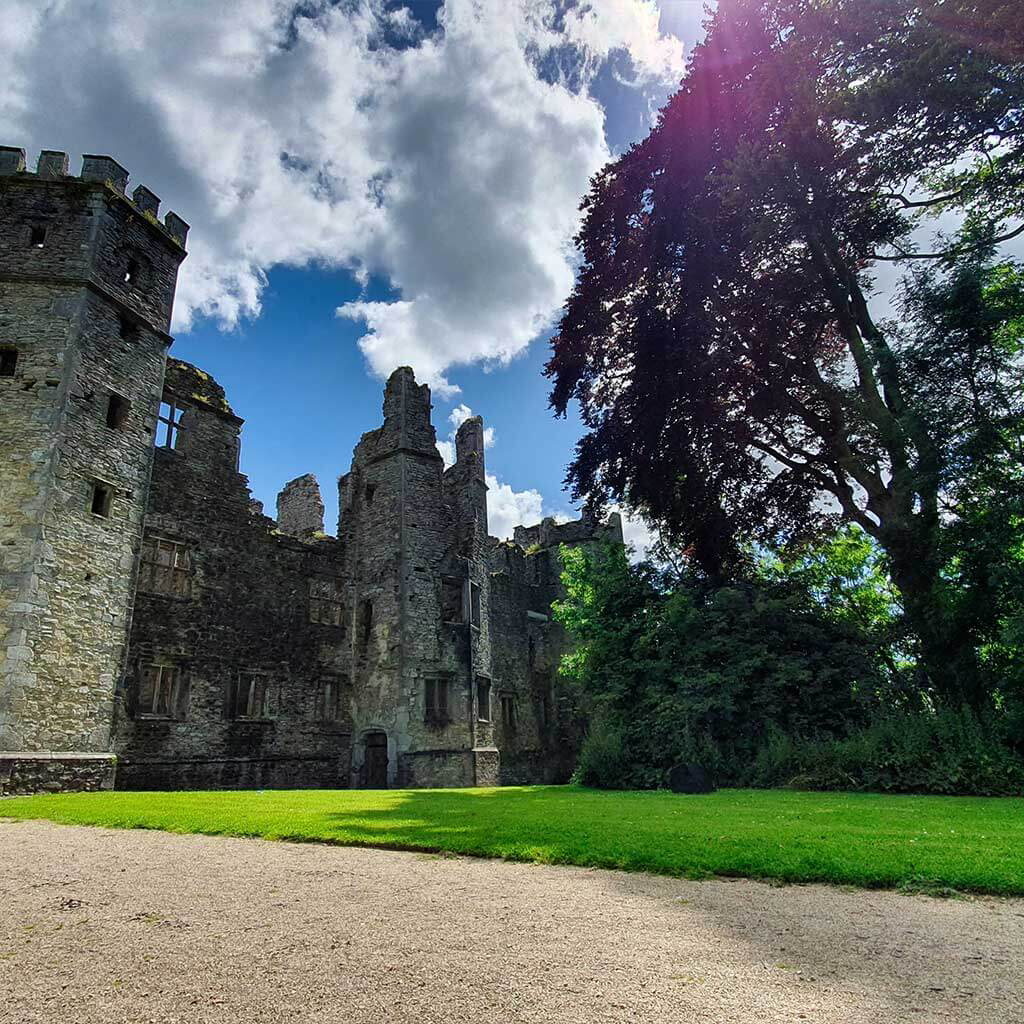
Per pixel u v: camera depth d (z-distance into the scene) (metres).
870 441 17.34
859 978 3.25
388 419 25.45
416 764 21.41
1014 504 13.86
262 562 22.14
